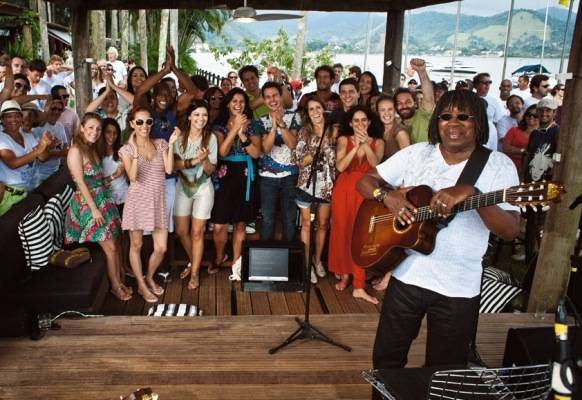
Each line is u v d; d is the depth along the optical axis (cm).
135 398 247
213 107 532
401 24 795
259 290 437
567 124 397
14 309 357
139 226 453
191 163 465
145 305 464
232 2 723
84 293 393
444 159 246
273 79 862
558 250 408
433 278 248
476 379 209
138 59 3055
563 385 159
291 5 757
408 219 246
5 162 461
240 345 355
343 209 473
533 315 399
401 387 204
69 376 318
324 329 378
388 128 485
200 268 540
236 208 498
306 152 484
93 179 448
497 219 225
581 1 378
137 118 436
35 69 803
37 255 421
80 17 717
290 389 314
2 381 312
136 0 718
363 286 484
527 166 586
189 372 326
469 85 796
